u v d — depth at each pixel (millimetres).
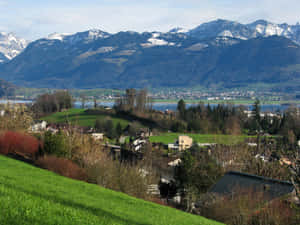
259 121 149500
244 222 34812
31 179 29219
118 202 28016
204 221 28656
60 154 47812
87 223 16516
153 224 22125
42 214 15867
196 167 59000
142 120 151375
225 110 175750
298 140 89500
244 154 66750
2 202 15977
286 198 37406
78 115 161125
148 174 50906
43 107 177500
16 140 52250
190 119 157000
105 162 46219
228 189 43500
